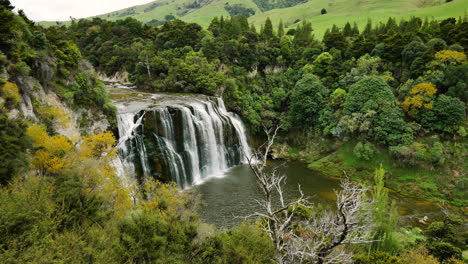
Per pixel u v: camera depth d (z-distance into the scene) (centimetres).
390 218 3177
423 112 5566
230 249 2112
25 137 2506
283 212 3375
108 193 2828
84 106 4503
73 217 1836
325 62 7650
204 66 7625
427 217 4306
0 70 3228
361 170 5712
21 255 1398
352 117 6025
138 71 7988
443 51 5847
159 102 6091
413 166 5294
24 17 5172
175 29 9138
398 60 6800
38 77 3947
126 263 1694
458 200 4753
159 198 3019
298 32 10025
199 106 6053
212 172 5972
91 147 3388
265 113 7306
